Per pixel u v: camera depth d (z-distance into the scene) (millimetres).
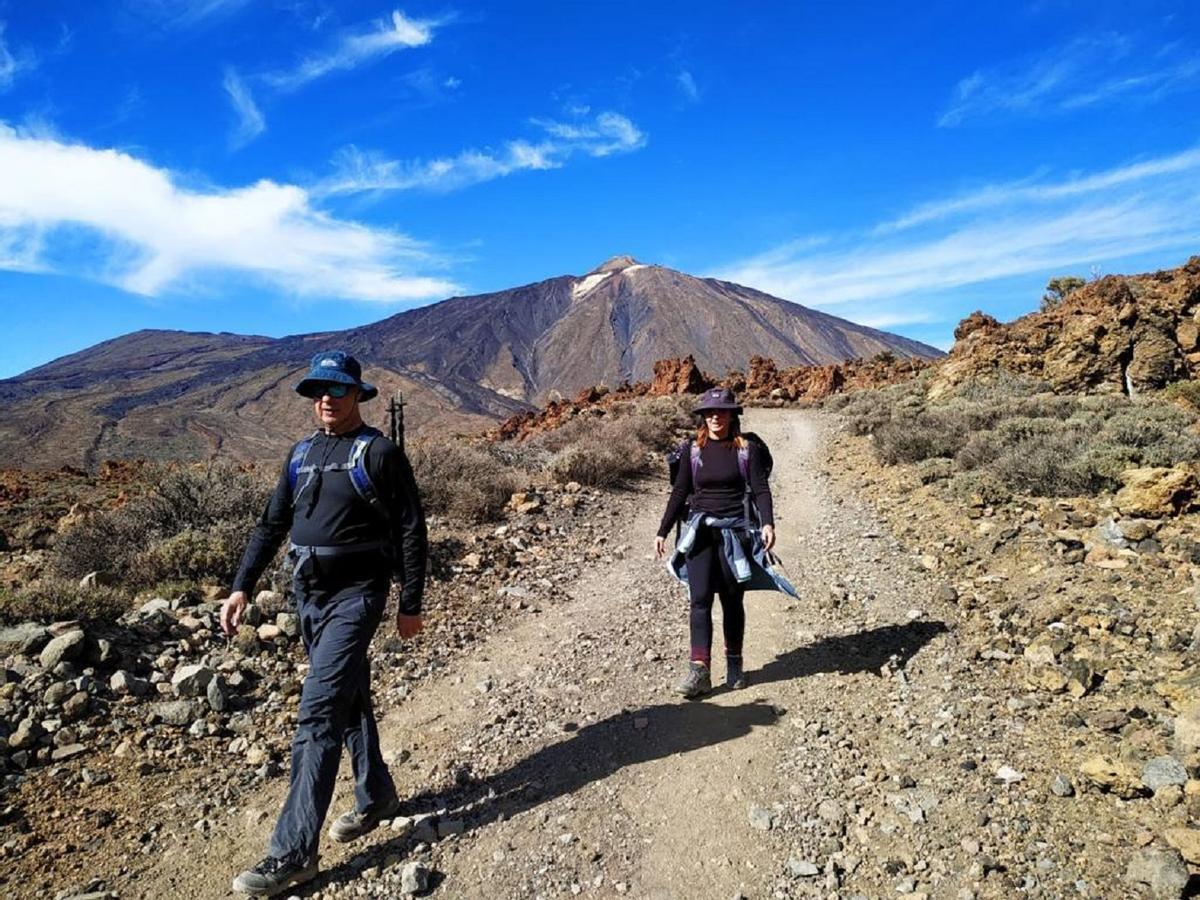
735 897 2988
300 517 3398
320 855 3336
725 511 4789
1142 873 2777
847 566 7656
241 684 5039
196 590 6457
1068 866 2938
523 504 10695
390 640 5898
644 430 18484
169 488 8039
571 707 4773
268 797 3854
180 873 3240
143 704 4656
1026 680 4445
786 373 42500
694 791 3736
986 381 20422
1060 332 21312
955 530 8039
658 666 5418
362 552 3375
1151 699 3945
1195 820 3008
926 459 12141
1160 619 4859
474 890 3086
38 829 3516
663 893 3039
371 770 3451
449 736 4465
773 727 4344
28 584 6738
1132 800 3234
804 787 3713
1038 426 11227
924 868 3047
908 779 3658
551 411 30781
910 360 40344
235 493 8109
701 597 4770
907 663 5027
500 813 3613
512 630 6344
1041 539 6984
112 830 3537
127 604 5875
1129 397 17422
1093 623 4973
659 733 4355
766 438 21688
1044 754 3709
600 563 8531
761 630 6035
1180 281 20375
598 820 3529
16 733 4145
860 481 12547
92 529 7375
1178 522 6789
